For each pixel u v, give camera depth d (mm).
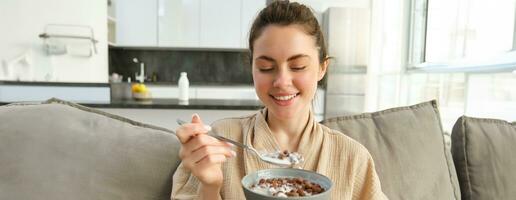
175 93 4379
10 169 955
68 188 954
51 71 3902
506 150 1233
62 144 993
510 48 1930
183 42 4605
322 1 4492
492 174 1211
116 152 1006
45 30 3869
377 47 4316
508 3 1960
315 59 883
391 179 1114
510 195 1197
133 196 986
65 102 1117
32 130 1001
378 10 4285
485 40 2217
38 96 2924
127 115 2465
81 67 3994
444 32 2910
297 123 965
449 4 2814
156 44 4574
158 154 1025
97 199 960
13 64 3654
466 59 2441
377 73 4340
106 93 2965
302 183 751
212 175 782
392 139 1165
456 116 2500
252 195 680
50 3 3855
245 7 4582
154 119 2496
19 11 3801
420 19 3486
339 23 4164
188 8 4559
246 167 926
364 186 966
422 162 1155
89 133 1026
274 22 854
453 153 1279
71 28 3928
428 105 1285
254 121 1011
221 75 5094
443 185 1162
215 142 789
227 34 4621
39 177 953
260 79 867
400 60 3762
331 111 4258
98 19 3996
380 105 4281
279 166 880
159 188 1004
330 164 953
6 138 984
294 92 865
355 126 1185
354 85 4246
